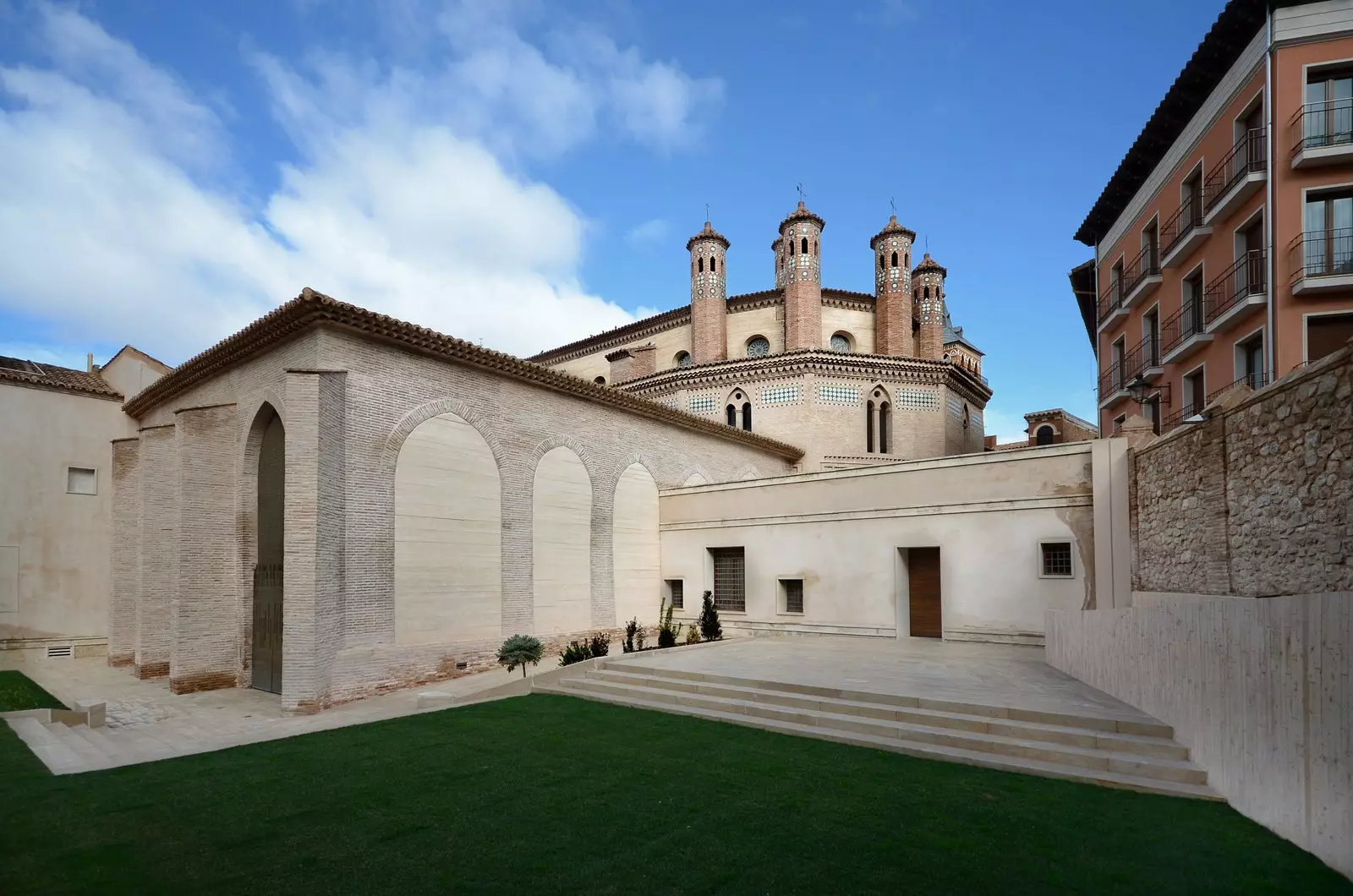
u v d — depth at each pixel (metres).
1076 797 7.01
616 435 21.83
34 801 7.40
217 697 14.57
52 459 20.70
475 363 17.02
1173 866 5.32
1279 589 9.19
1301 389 8.68
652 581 22.91
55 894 5.24
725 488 22.16
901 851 5.81
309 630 12.75
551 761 8.66
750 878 5.36
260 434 16.23
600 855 5.83
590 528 20.48
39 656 20.00
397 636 14.71
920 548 18.56
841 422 30.05
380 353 14.98
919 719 9.59
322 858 5.87
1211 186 19.66
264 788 7.82
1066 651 12.52
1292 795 5.48
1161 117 21.27
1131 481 14.74
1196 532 11.74
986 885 5.18
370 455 14.57
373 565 14.38
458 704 12.46
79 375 22.69
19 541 19.94
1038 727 8.62
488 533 17.12
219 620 15.79
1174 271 21.84
